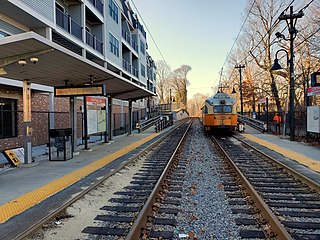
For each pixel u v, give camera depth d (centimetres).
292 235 397
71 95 1145
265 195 592
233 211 494
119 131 2859
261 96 4194
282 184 689
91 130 1426
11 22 1484
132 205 539
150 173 830
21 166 908
